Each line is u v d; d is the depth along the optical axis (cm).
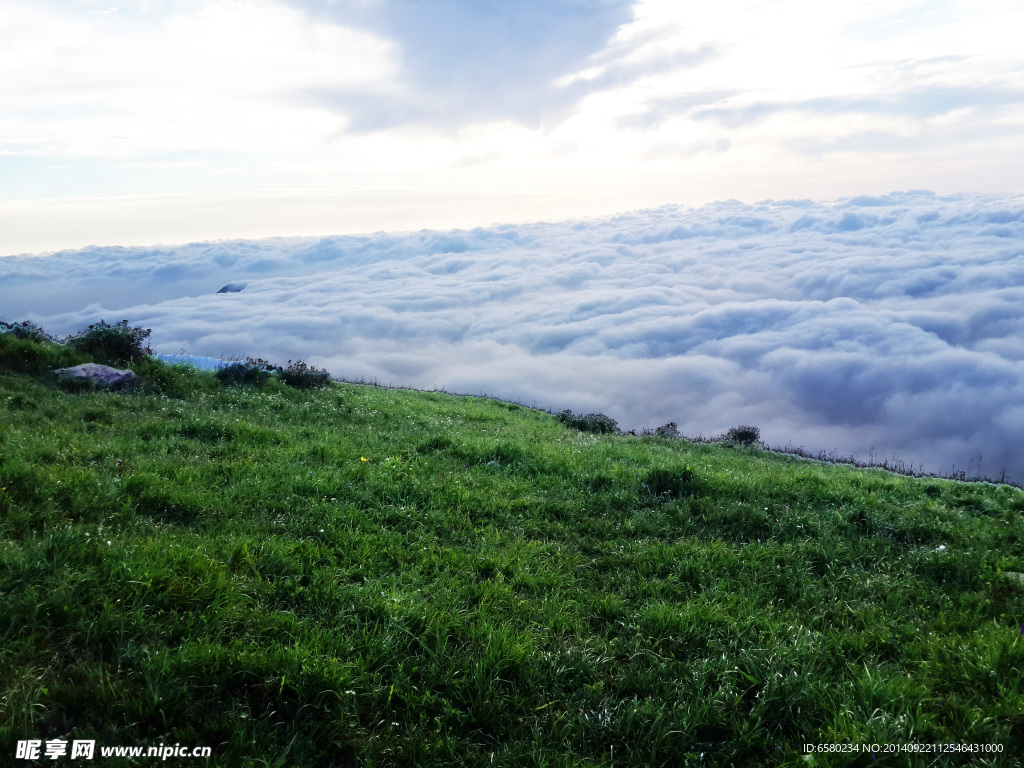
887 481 1403
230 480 901
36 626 450
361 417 1767
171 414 1405
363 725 422
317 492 880
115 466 888
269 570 618
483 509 920
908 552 841
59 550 552
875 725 419
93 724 380
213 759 367
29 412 1196
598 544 827
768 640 556
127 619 474
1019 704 428
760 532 906
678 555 783
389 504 894
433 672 471
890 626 595
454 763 397
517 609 595
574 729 436
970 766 387
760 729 439
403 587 613
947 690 476
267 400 1786
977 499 1221
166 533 664
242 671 434
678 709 451
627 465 1297
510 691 471
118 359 1791
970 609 640
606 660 520
